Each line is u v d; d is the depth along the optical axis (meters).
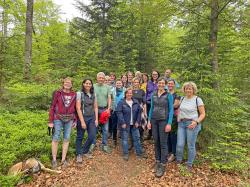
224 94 7.38
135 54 18.20
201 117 6.48
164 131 6.78
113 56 16.80
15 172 6.23
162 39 21.08
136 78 8.47
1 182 5.86
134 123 7.71
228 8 9.31
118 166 7.23
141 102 8.41
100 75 7.89
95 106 7.39
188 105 6.63
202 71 7.50
